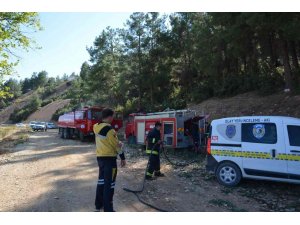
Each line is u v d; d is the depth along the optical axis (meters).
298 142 8.00
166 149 16.14
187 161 13.26
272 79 23.55
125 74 37.69
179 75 37.50
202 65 28.30
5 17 17.75
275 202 7.46
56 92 155.38
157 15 36.06
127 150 17.44
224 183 9.02
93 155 15.98
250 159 8.59
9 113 139.50
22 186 9.19
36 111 119.19
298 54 28.19
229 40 19.45
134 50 36.25
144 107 35.81
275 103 19.73
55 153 17.05
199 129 15.10
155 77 35.03
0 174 11.16
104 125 6.39
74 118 26.27
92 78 49.28
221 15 18.36
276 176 8.18
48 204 7.33
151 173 10.01
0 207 7.14
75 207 7.07
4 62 16.70
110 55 48.91
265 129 8.51
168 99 35.22
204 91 30.08
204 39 27.88
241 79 26.88
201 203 7.42
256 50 24.89
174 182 9.60
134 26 35.47
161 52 35.03
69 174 10.92
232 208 7.01
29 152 17.92
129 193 8.33
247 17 16.17
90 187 8.98
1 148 20.42
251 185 9.02
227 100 25.45
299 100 18.41
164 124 15.87
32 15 17.97
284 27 14.88
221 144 9.16
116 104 47.94
